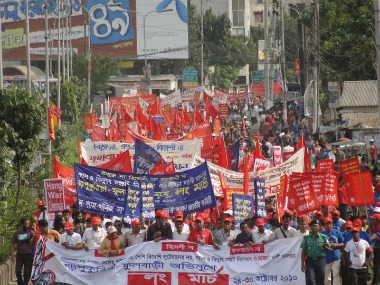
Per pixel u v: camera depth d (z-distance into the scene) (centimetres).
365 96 9106
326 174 3709
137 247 3198
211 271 3194
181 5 18712
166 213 3238
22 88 4962
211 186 3378
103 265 3195
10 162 4700
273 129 9938
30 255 3456
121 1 18662
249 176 4197
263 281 3191
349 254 3225
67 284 3194
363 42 9956
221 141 4897
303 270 3119
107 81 16025
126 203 3341
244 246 3194
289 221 3238
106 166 4084
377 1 4906
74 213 3644
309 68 11012
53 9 18100
